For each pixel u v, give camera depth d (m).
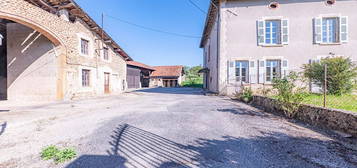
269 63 11.04
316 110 4.02
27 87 9.16
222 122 4.43
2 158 2.51
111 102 8.80
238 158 2.43
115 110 6.45
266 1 10.93
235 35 11.22
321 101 5.19
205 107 6.86
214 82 13.63
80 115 5.58
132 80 24.58
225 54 11.29
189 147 2.84
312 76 6.65
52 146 2.87
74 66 9.86
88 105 7.73
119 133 3.62
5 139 3.32
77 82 10.09
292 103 4.73
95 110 6.48
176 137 3.33
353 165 2.18
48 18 8.19
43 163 2.34
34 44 9.16
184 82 34.78
